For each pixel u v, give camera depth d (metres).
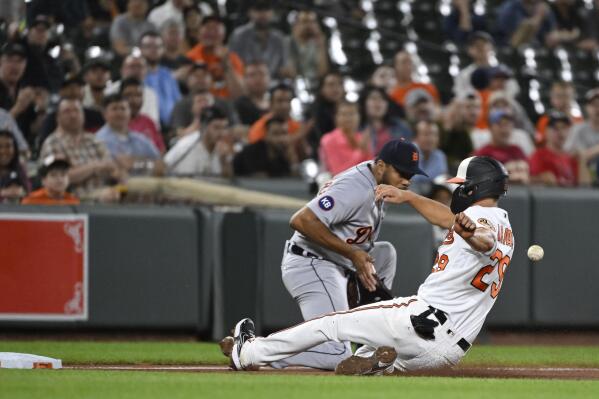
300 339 21.05
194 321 33.66
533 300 36.94
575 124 50.97
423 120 45.78
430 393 17.02
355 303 24.27
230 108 44.50
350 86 51.97
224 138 40.69
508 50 59.62
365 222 23.50
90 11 47.59
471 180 20.22
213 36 46.12
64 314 32.72
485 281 19.89
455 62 57.28
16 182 35.50
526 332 37.31
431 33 59.88
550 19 61.53
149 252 33.31
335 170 42.03
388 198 20.67
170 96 43.88
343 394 16.58
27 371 20.62
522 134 47.28
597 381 20.81
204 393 16.58
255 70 45.28
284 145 42.31
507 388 18.33
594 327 37.47
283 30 54.50
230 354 22.27
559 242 37.19
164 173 38.56
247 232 33.28
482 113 50.00
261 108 45.16
